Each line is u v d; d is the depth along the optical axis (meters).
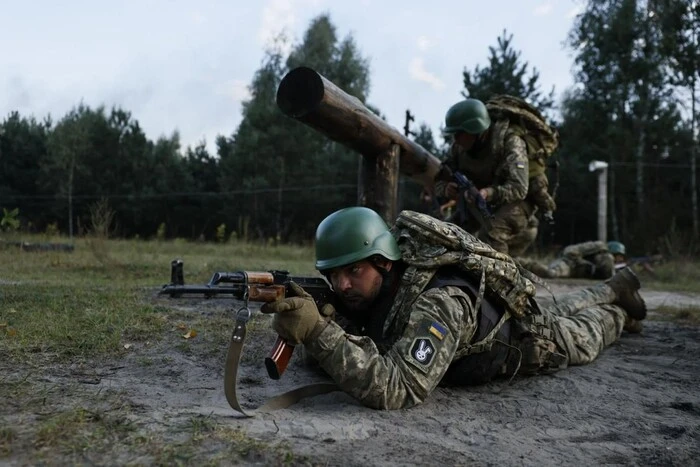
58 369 3.26
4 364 3.27
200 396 2.97
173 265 5.20
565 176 29.72
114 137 40.66
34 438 2.15
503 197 5.99
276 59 40.38
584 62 29.20
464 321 3.08
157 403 2.74
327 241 3.05
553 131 6.40
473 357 3.32
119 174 40.88
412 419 2.76
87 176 39.50
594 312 4.52
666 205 27.08
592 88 29.44
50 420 2.32
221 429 2.36
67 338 3.90
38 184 39.88
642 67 27.23
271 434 2.40
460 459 2.34
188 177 40.72
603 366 4.12
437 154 32.41
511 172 6.01
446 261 3.06
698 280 13.74
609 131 27.80
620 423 2.98
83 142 39.31
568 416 3.05
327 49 39.03
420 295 3.00
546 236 33.22
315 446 2.33
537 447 2.58
